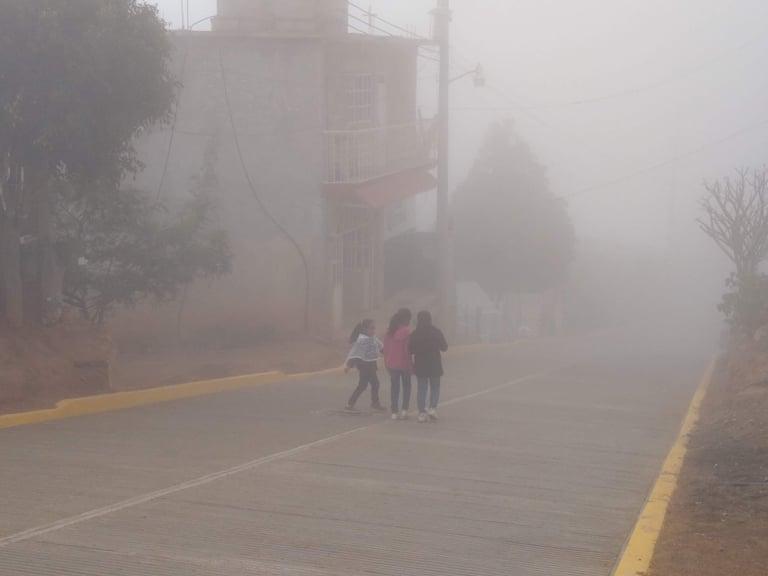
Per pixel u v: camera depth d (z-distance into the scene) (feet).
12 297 53.06
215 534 27.17
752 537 28.76
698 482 37.17
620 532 29.25
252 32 88.89
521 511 31.55
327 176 89.97
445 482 35.73
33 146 48.44
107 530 27.17
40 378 51.21
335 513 30.22
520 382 76.69
